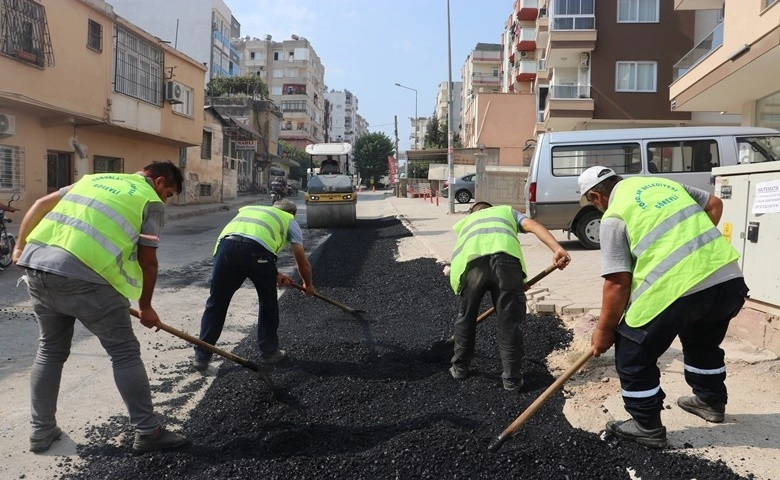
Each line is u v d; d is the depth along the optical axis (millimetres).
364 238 14336
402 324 5992
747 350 4500
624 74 24375
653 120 24469
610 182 3627
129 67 17375
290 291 7742
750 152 10125
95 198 3330
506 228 4387
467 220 4637
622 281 3236
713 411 3527
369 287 8078
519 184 19078
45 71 13430
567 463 3150
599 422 3602
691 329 3510
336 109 135875
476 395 4109
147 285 3545
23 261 3207
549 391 3316
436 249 11219
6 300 7008
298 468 3146
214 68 48281
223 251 4645
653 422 3238
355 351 5066
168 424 3766
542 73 37281
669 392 3963
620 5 24219
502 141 38156
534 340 5141
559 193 10445
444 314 6262
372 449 3326
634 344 3217
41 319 3365
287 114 85500
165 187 3756
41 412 3389
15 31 12500
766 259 4426
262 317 4828
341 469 3137
